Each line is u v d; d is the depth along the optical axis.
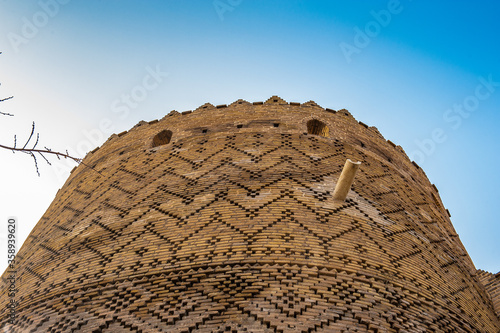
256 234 9.59
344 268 9.00
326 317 7.89
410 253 10.44
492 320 10.79
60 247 11.05
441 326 8.83
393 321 8.23
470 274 12.29
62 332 8.26
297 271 8.74
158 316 8.10
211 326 7.71
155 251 9.61
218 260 9.05
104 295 8.85
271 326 7.61
